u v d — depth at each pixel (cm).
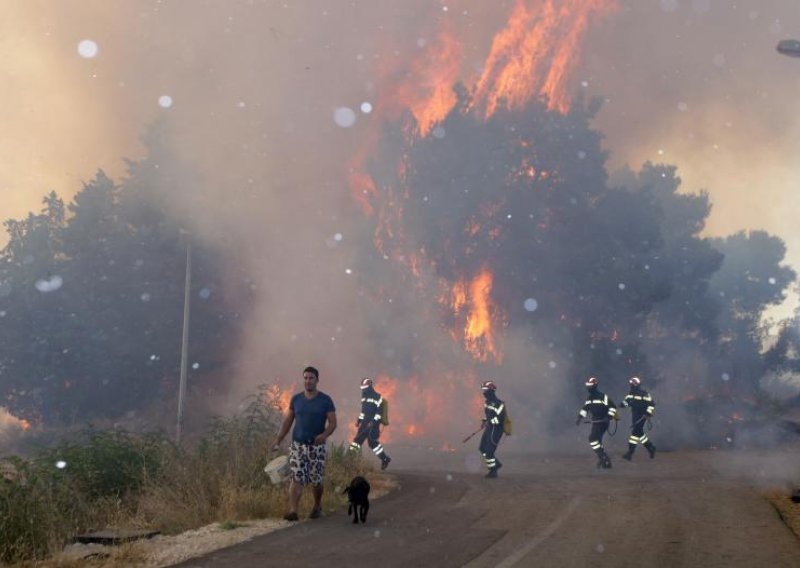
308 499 1127
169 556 815
